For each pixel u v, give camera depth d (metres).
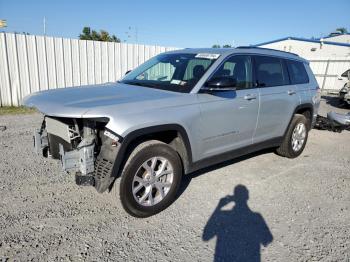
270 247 2.99
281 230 3.29
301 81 5.68
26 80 9.65
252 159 5.54
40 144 3.81
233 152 4.39
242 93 4.30
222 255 2.85
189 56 4.46
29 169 4.52
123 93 3.63
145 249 2.88
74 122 3.29
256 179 4.62
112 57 11.35
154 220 3.38
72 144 3.33
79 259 2.69
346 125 7.63
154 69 4.59
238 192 4.14
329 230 3.31
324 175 4.92
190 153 3.69
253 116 4.49
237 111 4.19
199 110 3.67
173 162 3.49
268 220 3.47
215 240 3.07
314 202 3.96
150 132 3.21
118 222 3.30
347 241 3.12
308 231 3.28
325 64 19.73
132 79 4.61
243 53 4.50
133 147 3.25
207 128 3.82
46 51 9.81
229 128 4.15
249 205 3.80
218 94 3.93
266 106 4.69
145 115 3.19
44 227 3.12
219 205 3.77
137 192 3.35
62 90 3.84
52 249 2.80
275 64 5.12
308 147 6.59
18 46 9.30
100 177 3.11
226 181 4.48
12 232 3.01
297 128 5.58
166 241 3.01
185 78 4.00
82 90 3.81
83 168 3.12
